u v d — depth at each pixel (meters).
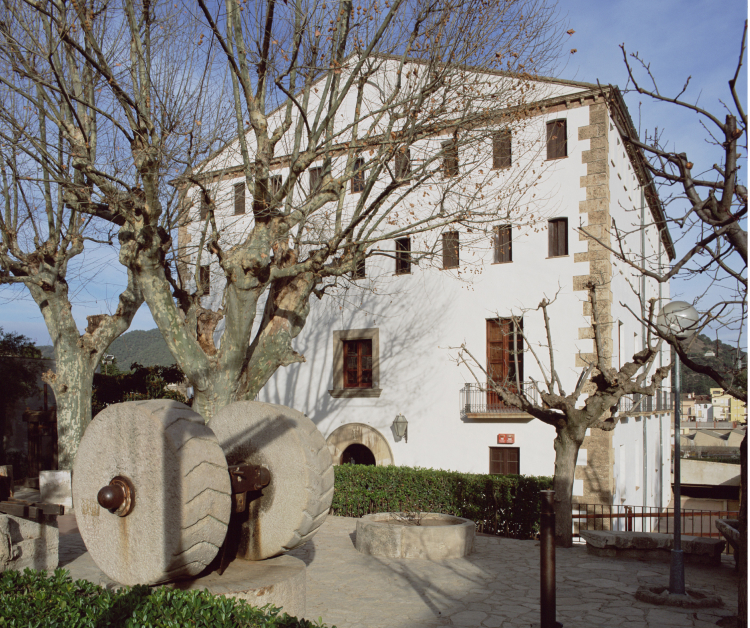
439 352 18.69
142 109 9.39
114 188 10.11
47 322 14.91
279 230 10.02
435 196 18.02
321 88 18.36
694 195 4.93
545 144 17.52
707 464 36.91
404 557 9.86
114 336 15.66
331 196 10.70
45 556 7.00
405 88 11.82
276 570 5.83
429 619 6.73
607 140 17.02
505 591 7.95
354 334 20.16
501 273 17.95
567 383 16.83
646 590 7.71
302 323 10.86
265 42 9.69
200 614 4.13
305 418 6.39
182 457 5.04
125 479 5.30
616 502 17.11
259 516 6.22
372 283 19.89
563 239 17.44
